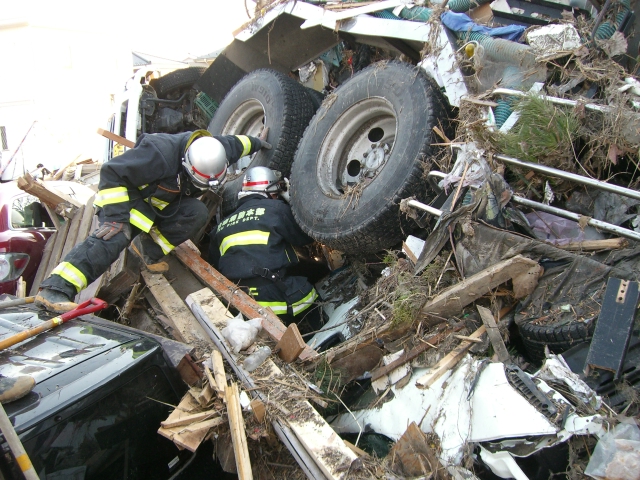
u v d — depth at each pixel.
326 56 4.35
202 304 2.57
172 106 5.78
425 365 2.04
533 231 2.20
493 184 2.23
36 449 1.61
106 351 1.99
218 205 3.96
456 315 2.14
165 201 3.25
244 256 3.29
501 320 2.06
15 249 4.18
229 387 2.00
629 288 1.73
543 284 1.99
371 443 2.05
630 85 2.24
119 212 2.98
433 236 2.33
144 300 3.21
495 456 1.62
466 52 2.61
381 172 2.90
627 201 2.11
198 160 3.10
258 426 1.93
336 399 2.26
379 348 2.26
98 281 3.28
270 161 3.79
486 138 2.37
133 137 5.39
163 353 2.07
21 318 2.44
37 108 20.62
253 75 4.24
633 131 2.08
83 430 1.73
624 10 2.63
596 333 1.69
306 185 3.37
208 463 2.15
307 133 3.53
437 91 2.84
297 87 3.98
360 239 2.95
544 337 1.85
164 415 2.01
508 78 2.53
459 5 2.94
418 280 2.31
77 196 5.40
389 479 1.68
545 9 3.01
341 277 3.55
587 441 1.52
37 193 4.11
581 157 2.29
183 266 3.45
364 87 3.20
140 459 1.90
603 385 1.65
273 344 2.34
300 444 1.80
